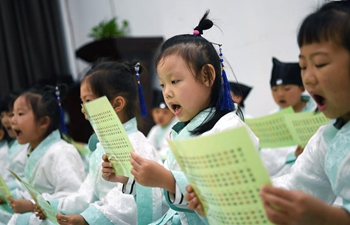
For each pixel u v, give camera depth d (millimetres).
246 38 3107
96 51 3740
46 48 4500
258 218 914
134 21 3963
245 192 900
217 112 1366
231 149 869
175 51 1355
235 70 3160
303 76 1016
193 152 932
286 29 2898
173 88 1349
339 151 1076
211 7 3252
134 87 1859
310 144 1209
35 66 4457
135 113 1858
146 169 1163
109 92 1785
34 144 2271
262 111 3115
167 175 1184
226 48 3170
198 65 1342
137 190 1532
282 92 2561
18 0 4430
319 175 1185
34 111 2211
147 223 1558
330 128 1148
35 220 1924
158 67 1382
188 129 1383
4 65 4391
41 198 1657
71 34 4641
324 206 873
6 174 2891
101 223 1609
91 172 1808
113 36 3777
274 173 2465
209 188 959
